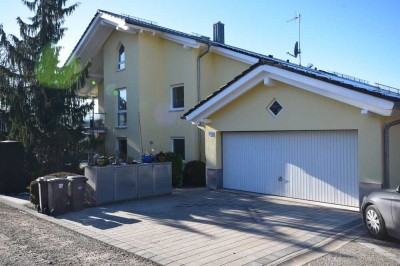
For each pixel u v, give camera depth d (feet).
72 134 53.83
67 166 53.26
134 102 58.70
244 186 41.45
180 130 57.21
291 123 35.58
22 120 50.47
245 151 41.27
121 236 24.39
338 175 32.96
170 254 20.40
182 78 57.00
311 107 33.94
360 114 30.55
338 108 31.99
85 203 36.52
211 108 42.47
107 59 64.64
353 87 29.32
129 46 59.88
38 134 51.93
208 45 54.70
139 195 39.65
